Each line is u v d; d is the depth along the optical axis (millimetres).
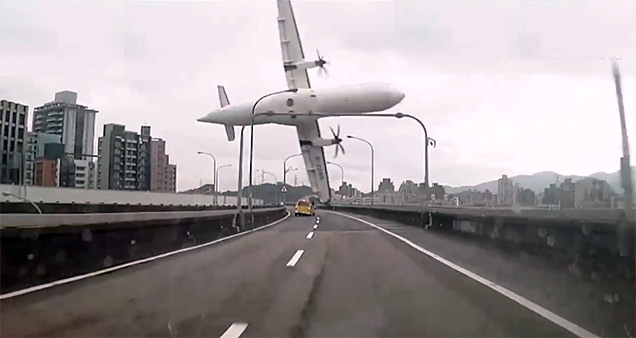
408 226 36938
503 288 10453
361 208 75875
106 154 61281
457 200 36750
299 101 67938
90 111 56719
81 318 7746
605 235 9125
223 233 26828
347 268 13547
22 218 11016
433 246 20109
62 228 11742
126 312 8172
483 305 8773
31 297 9359
